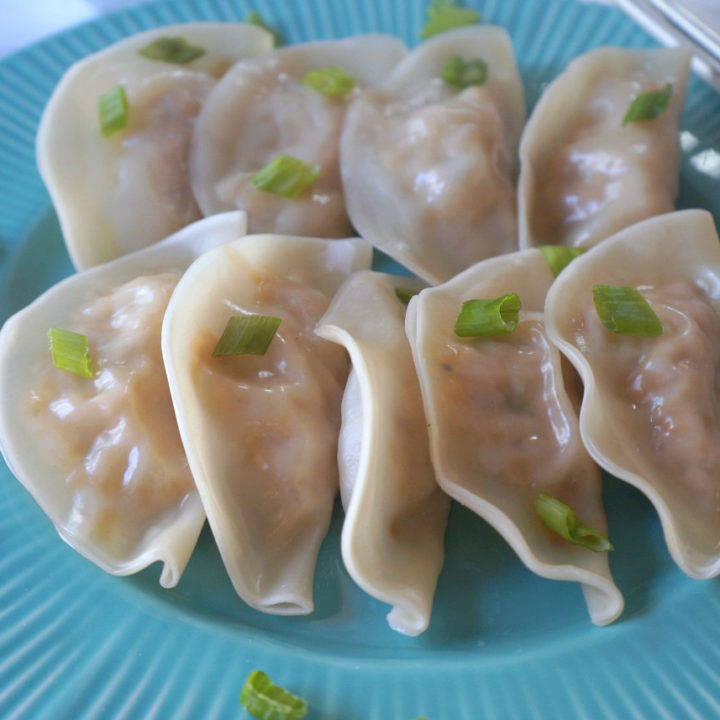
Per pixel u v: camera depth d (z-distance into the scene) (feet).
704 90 1.00
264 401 0.73
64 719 0.64
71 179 0.92
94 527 0.71
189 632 0.69
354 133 0.94
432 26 1.06
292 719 0.64
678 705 0.65
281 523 0.72
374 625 0.70
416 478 0.72
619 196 0.90
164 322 0.71
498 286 0.77
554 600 0.71
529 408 0.72
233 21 1.09
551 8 1.07
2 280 0.92
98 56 0.98
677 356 0.72
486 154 0.92
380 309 0.78
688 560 0.68
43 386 0.75
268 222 0.92
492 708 0.65
